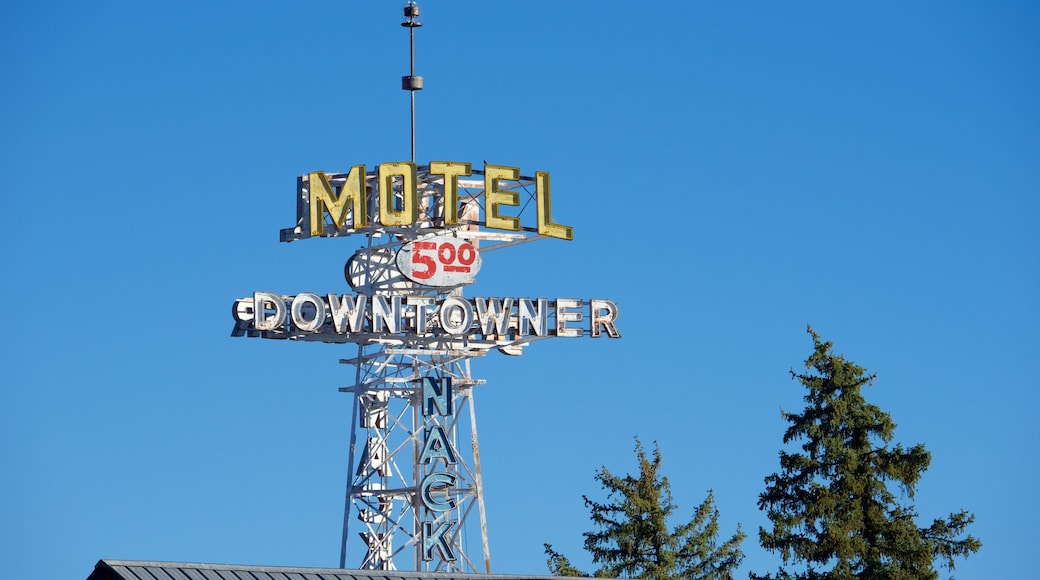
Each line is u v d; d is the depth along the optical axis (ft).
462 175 279.49
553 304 282.97
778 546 299.58
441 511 272.92
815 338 308.40
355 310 269.23
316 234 274.16
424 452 274.57
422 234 278.87
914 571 294.05
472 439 278.87
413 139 284.61
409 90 286.05
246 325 265.75
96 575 195.72
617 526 321.93
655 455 326.85
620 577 318.24
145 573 195.21
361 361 278.26
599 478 326.03
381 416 279.69
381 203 274.77
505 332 278.26
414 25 289.33
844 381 304.71
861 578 294.25
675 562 318.65
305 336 268.21
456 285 278.26
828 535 295.89
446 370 281.74
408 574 211.20
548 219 281.54
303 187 278.26
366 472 277.23
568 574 322.14
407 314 273.95
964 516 297.12
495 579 217.36
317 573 204.95
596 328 283.18
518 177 281.95
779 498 303.27
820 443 302.66
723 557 323.37
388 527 274.98
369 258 277.64
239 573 200.54
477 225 284.61
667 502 325.01
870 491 299.99
